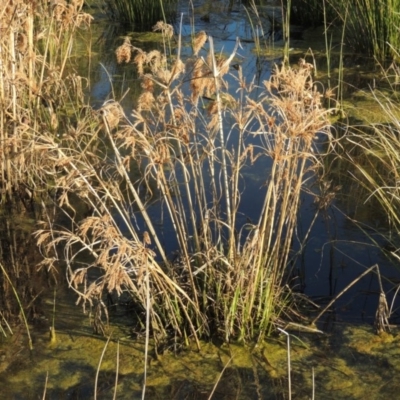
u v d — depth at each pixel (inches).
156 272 118.0
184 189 170.2
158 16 309.0
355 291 134.6
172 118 115.3
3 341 124.3
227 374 114.8
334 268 140.8
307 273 139.7
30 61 179.6
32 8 177.6
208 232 124.4
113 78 251.0
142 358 119.0
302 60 127.4
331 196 144.3
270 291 122.3
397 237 149.6
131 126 113.3
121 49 116.0
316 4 299.0
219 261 122.3
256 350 119.5
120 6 311.1
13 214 167.3
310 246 147.2
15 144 161.2
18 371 117.1
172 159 139.9
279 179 118.0
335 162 184.1
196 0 347.3
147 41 290.4
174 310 121.0
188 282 123.3
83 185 125.6
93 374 116.1
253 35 286.2
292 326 124.6
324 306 130.6
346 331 124.0
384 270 140.0
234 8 333.7
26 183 172.9
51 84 207.3
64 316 130.8
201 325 121.4
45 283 141.5
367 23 260.2
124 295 134.7
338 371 115.0
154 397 111.0
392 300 129.9
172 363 117.4
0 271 146.2
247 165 182.9
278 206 146.4
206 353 119.2
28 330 125.2
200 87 115.3
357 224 154.9
